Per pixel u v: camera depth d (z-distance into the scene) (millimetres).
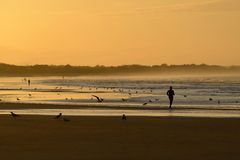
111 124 58344
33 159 32375
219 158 32875
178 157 33281
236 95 163625
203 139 43156
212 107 98750
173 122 61125
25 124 57938
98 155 34062
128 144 39844
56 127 54344
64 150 36469
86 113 80688
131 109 91375
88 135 46219
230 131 50188
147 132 49062
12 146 38688
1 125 56625
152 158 32875
